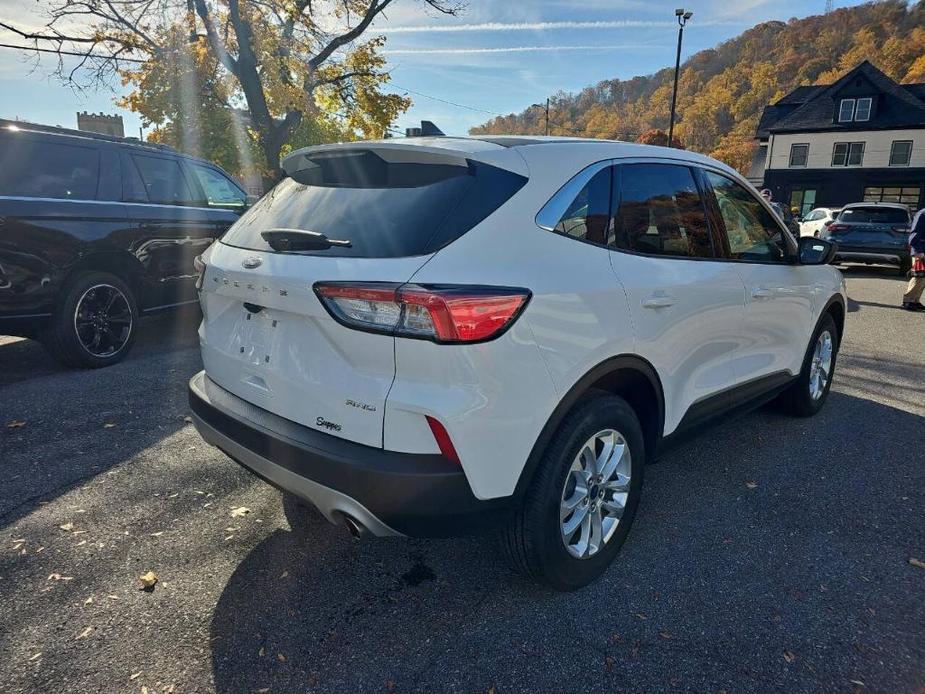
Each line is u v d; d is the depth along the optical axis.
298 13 17.22
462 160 2.30
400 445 2.01
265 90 16.98
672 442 3.02
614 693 2.05
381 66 19.67
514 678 2.11
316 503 2.18
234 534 2.96
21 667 2.12
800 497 3.41
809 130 38.38
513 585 2.62
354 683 2.09
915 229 9.51
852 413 4.77
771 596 2.56
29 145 5.02
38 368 5.51
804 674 2.14
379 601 2.50
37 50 15.30
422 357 1.96
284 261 2.28
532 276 2.18
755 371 3.65
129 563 2.71
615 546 2.68
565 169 2.49
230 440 2.48
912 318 8.88
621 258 2.59
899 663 2.20
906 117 36.28
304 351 2.22
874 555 2.86
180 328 7.18
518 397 2.11
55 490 3.32
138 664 2.15
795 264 3.95
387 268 2.03
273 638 2.29
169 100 16.72
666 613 2.45
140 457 3.73
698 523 3.13
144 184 5.89
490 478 2.10
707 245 3.18
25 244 4.83
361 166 2.53
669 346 2.78
